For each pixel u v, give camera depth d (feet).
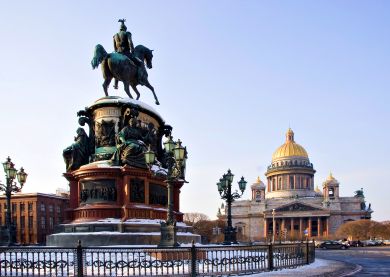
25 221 335.88
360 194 591.37
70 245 86.53
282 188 633.61
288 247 81.87
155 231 91.81
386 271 83.05
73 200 98.32
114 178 93.81
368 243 352.28
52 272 60.59
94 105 103.14
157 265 56.59
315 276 67.46
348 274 76.02
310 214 565.94
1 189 100.27
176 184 106.93
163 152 112.27
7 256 73.92
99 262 55.77
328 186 586.04
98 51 105.91
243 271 64.80
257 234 595.88
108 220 90.74
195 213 526.57
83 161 101.86
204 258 63.67
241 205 615.57
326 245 277.03
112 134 101.71
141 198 95.25
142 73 112.16
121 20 113.80
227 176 115.55
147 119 106.83
